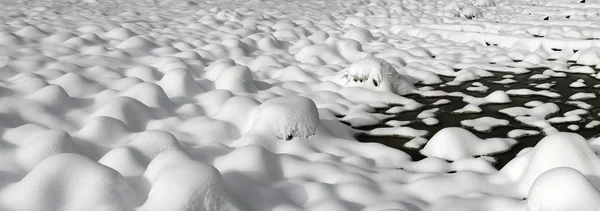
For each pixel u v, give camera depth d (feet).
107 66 19.65
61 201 8.64
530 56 21.81
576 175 8.11
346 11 36.11
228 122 13.42
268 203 9.42
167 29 27.20
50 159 9.00
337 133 13.67
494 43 25.31
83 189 8.74
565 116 14.60
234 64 19.65
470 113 15.31
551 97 16.67
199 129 12.94
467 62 21.83
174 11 34.12
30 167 10.28
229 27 28.40
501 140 12.65
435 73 20.21
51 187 8.68
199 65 20.10
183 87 16.37
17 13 29.53
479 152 12.19
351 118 14.96
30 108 13.57
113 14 31.78
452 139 12.15
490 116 14.99
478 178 10.29
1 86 14.61
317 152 12.02
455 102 16.52
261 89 17.83
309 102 12.89
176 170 8.59
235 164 10.21
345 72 18.39
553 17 31.83
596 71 19.74
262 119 12.41
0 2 34.78
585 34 24.79
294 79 19.07
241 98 14.07
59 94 14.47
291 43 25.76
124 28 25.14
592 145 11.50
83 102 15.16
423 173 10.98
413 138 13.50
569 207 7.87
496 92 16.56
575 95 16.66
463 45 25.12
